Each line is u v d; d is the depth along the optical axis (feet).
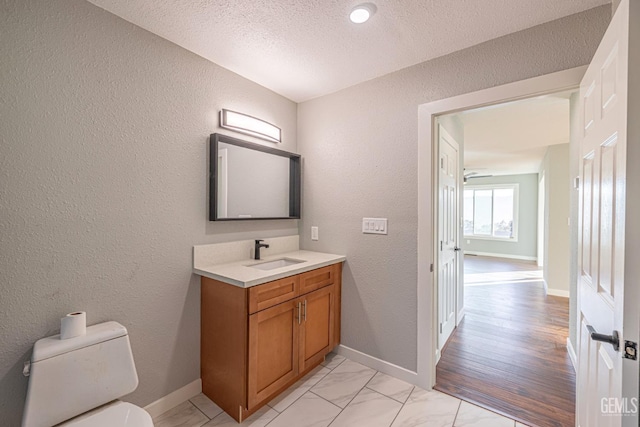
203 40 5.68
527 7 4.70
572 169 8.15
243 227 7.23
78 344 4.11
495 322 10.46
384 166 7.02
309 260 7.16
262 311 5.57
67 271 4.51
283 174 8.20
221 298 5.73
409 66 6.60
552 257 13.97
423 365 6.43
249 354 5.35
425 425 5.27
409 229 6.65
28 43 4.11
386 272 7.01
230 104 6.82
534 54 5.17
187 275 6.07
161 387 5.65
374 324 7.20
